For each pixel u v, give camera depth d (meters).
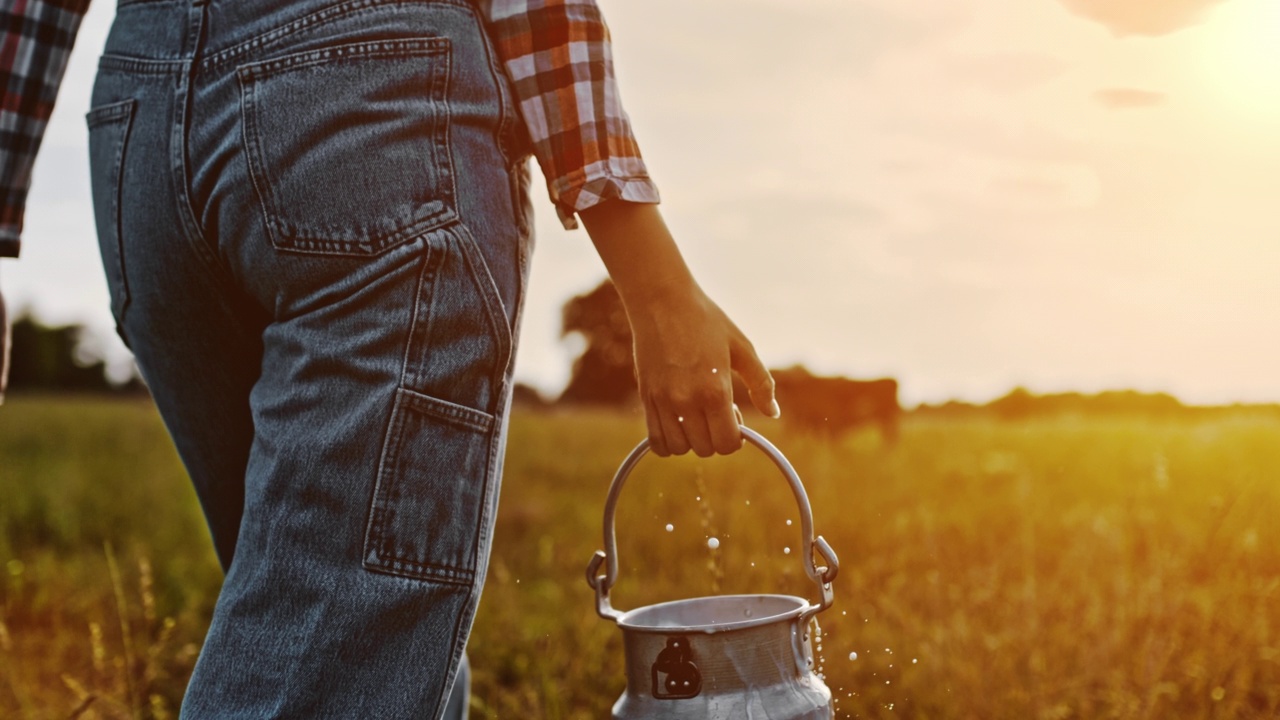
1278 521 3.19
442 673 0.98
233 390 1.21
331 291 1.00
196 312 1.14
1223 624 2.38
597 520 4.64
